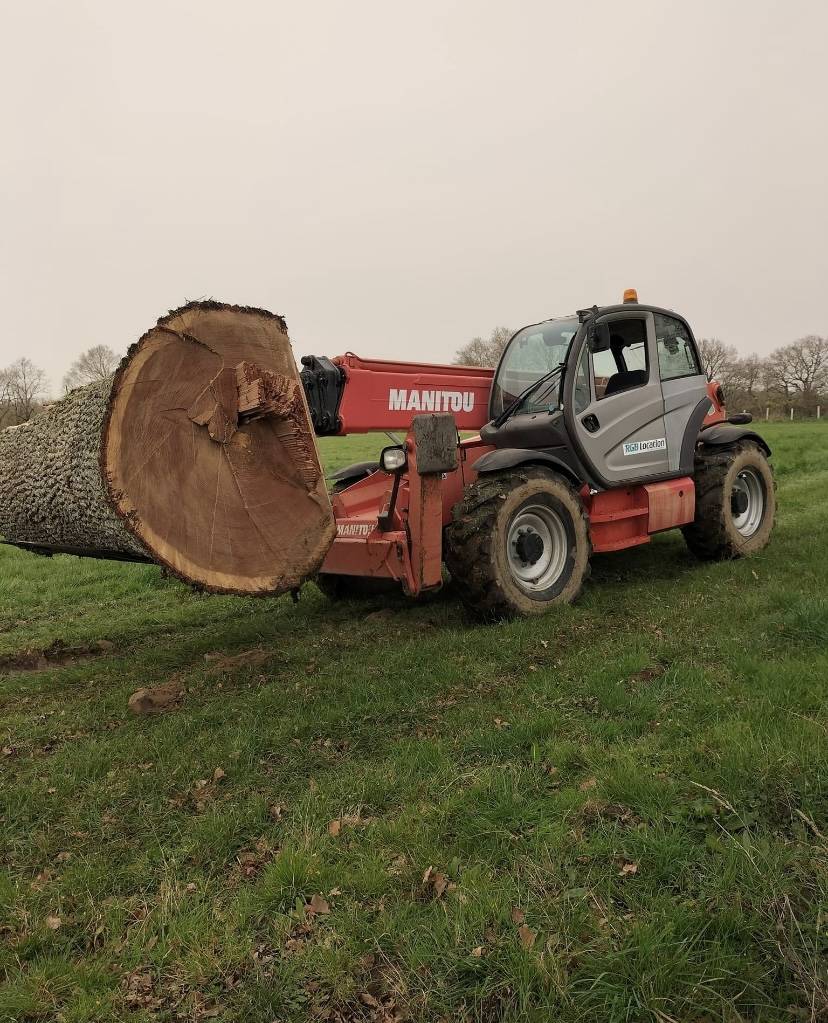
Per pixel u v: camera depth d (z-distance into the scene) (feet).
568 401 17.87
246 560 12.63
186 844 8.52
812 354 204.23
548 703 11.49
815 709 10.23
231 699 12.85
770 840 7.57
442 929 6.73
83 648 17.54
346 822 8.63
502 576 16.07
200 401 12.16
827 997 5.81
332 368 16.66
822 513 29.71
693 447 21.22
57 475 12.50
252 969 6.61
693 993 5.90
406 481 16.62
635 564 22.33
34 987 6.48
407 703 12.00
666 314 21.03
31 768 10.68
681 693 11.25
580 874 7.39
